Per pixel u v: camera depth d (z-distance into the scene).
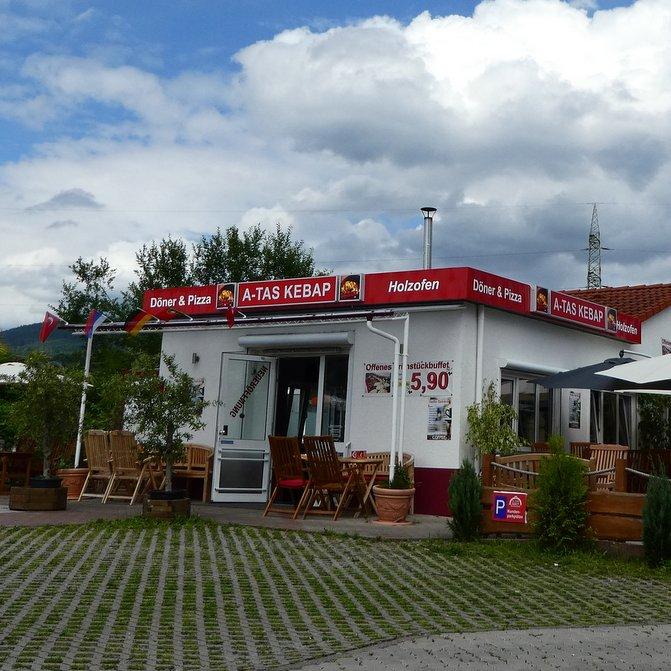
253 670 5.95
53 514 13.18
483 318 14.92
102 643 6.54
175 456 12.82
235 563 9.81
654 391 13.16
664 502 10.33
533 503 11.24
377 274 15.41
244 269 32.84
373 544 11.40
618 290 24.89
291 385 16.94
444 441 14.57
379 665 6.05
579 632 7.24
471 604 8.30
